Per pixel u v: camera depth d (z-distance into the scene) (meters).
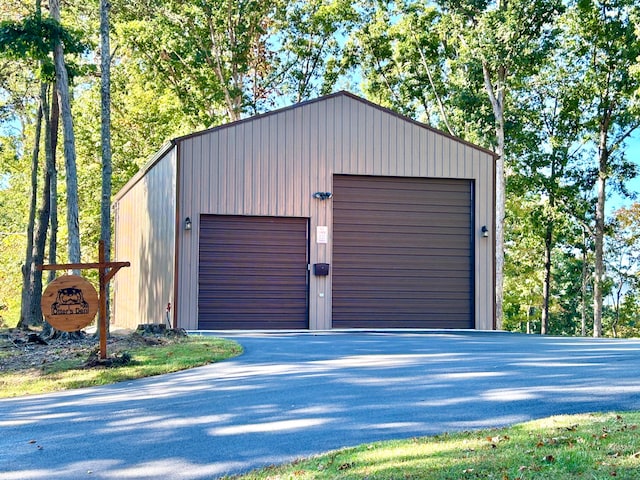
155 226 19.36
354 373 9.42
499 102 27.92
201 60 29.02
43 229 20.28
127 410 7.71
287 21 32.66
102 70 13.22
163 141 32.91
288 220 17.50
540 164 30.20
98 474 5.54
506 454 5.30
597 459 5.05
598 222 30.12
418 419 6.77
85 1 20.16
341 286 17.72
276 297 17.34
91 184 32.44
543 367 9.66
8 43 13.23
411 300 18.05
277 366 10.25
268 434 6.47
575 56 29.06
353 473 5.06
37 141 21.31
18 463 5.91
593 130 30.19
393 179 18.12
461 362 10.31
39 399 8.77
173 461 5.79
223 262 17.06
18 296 36.19
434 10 29.20
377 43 31.78
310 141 17.62
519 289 37.72
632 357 10.67
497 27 25.47
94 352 10.86
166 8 29.22
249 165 17.22
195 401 7.98
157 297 18.70
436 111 33.31
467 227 18.48
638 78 25.64
